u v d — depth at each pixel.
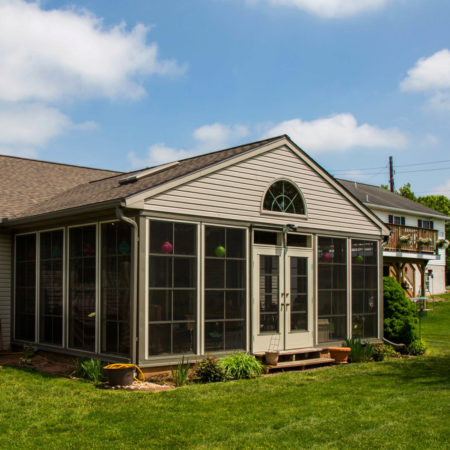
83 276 9.81
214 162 9.77
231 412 6.54
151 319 8.67
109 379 7.93
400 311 13.19
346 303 12.10
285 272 10.86
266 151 10.70
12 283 12.02
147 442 5.39
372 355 11.60
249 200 10.29
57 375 8.83
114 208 8.73
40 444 5.32
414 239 26.50
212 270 9.59
